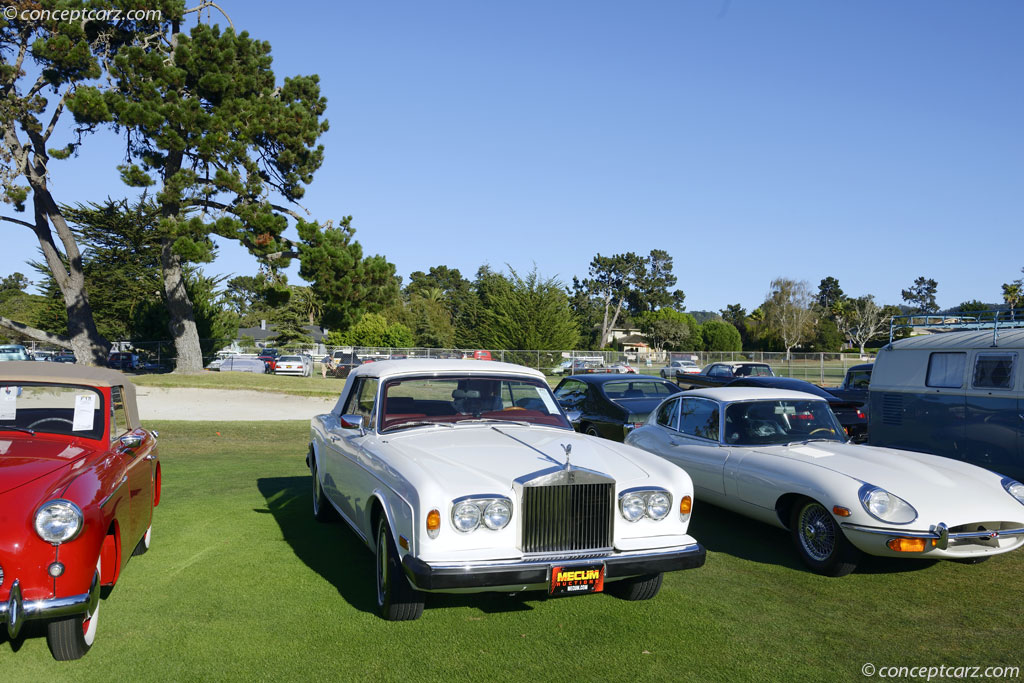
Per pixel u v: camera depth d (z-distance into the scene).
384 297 33.56
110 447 5.06
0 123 29.66
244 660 4.04
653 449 7.79
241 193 29.59
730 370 25.52
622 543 4.52
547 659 4.11
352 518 5.66
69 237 32.62
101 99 27.27
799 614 4.89
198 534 6.65
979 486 5.68
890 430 9.84
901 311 84.75
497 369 6.05
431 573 4.04
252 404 23.78
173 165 31.00
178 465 10.84
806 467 6.00
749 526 7.35
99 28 30.03
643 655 4.18
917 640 4.46
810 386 14.08
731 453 6.74
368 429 5.61
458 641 4.34
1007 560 6.23
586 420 11.38
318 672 3.91
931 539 5.21
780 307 83.88
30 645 4.21
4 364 5.23
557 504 4.39
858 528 5.39
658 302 120.31
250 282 103.75
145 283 43.97
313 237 31.38
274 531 6.80
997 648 4.35
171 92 28.44
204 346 42.03
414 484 4.32
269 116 30.45
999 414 8.36
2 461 4.34
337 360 42.47
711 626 4.64
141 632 4.41
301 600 4.99
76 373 5.31
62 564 3.73
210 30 30.52
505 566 4.15
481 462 4.66
